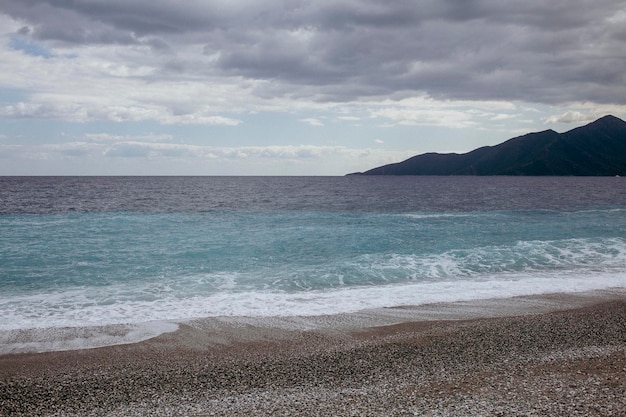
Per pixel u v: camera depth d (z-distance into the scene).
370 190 92.69
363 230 30.23
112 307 14.71
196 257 21.86
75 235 27.53
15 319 13.49
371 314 14.12
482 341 11.42
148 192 77.50
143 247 23.98
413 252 23.12
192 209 45.84
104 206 48.06
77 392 8.68
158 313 14.16
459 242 25.80
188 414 7.48
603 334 11.86
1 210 42.19
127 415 7.53
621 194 76.31
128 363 10.38
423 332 12.34
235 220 35.91
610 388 8.10
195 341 11.88
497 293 16.34
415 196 71.50
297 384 8.86
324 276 18.70
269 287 17.20
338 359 10.38
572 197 68.12
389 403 7.66
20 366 10.20
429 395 7.99
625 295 16.06
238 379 9.24
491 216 39.75
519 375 8.93
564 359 9.88
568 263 21.06
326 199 63.69
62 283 17.44
